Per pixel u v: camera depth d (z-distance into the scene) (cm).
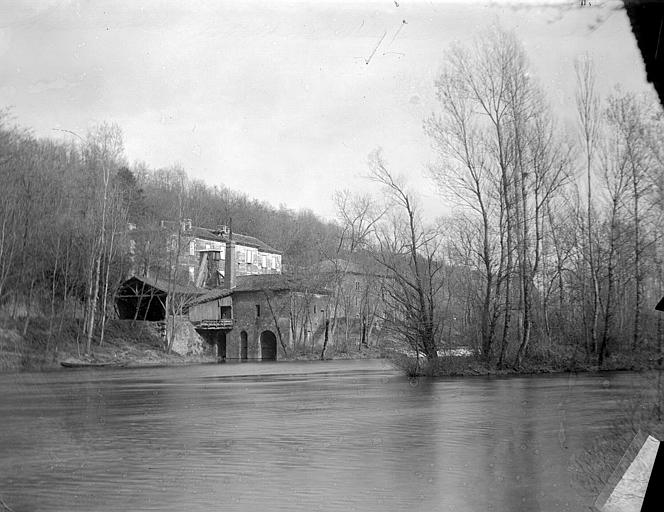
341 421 894
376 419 906
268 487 482
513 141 1602
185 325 3441
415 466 550
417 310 1839
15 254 1218
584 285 1431
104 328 2189
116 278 2277
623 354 1227
